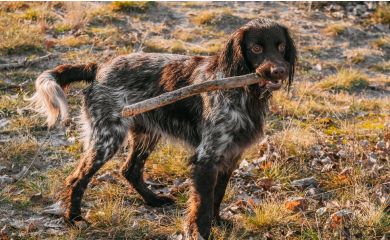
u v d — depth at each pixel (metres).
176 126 5.70
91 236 5.38
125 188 6.22
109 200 5.93
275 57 5.03
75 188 5.58
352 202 5.85
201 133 5.49
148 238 5.38
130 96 5.70
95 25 10.09
